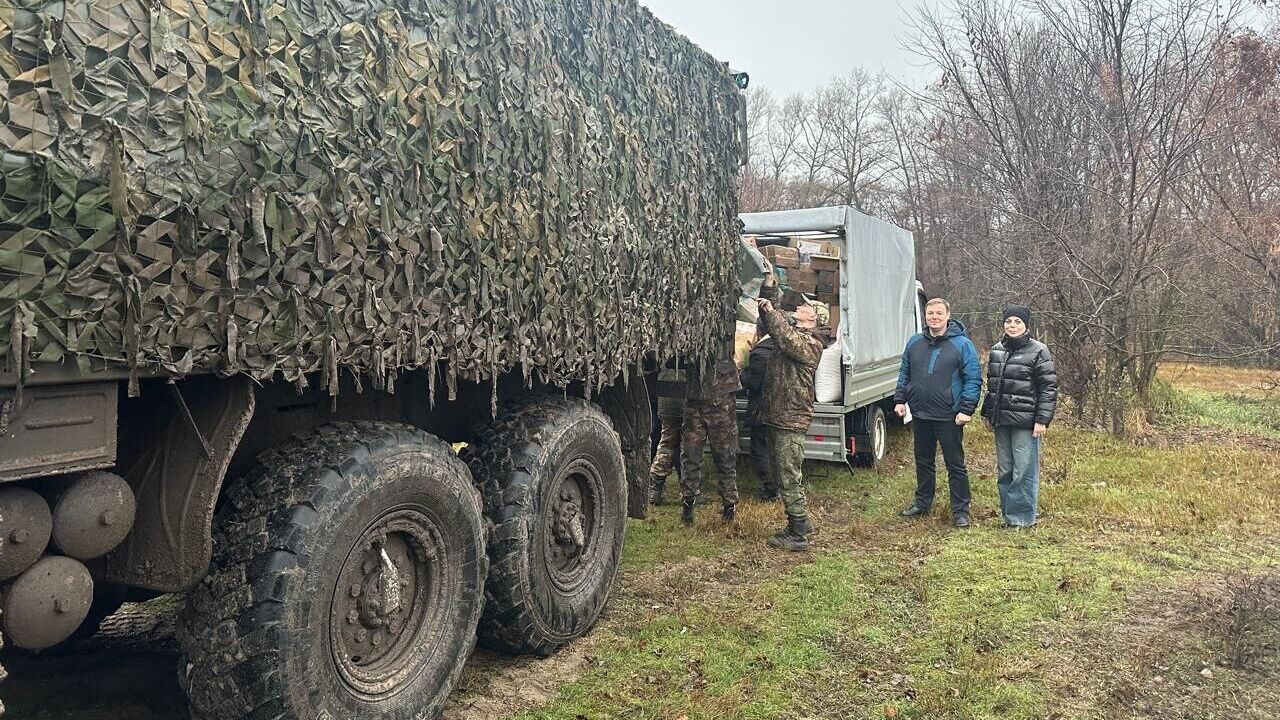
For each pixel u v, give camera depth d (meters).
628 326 3.90
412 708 2.74
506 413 3.64
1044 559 5.26
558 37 3.33
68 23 1.67
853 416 8.06
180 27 1.88
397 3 2.50
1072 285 10.82
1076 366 10.84
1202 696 3.37
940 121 13.89
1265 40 9.65
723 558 5.27
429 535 2.89
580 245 3.48
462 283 2.80
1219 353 11.63
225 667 2.26
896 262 9.19
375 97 2.41
